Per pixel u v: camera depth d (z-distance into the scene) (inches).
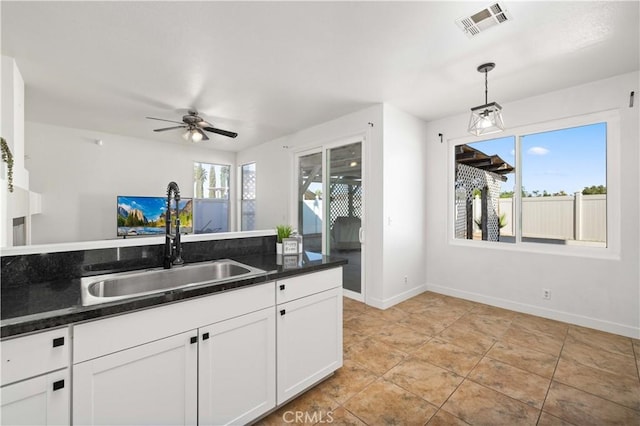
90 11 72.8
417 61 97.7
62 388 40.2
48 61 98.0
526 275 129.3
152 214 203.3
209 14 74.3
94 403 42.8
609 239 109.7
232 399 57.8
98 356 42.9
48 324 38.4
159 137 206.5
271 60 97.6
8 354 36.4
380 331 110.9
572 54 92.4
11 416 37.0
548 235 125.4
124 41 86.5
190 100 134.0
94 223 191.0
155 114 154.1
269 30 81.0
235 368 58.2
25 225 111.5
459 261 151.6
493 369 84.5
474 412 67.0
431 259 163.0
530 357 91.1
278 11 73.1
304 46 89.3
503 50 90.4
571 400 70.8
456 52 91.9
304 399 71.2
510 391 74.4
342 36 83.9
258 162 228.5
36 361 38.4
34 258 56.5
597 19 75.0
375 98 130.5
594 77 108.1
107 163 195.9
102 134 193.8
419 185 158.9
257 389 61.6
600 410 67.4
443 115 153.5
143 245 69.6
